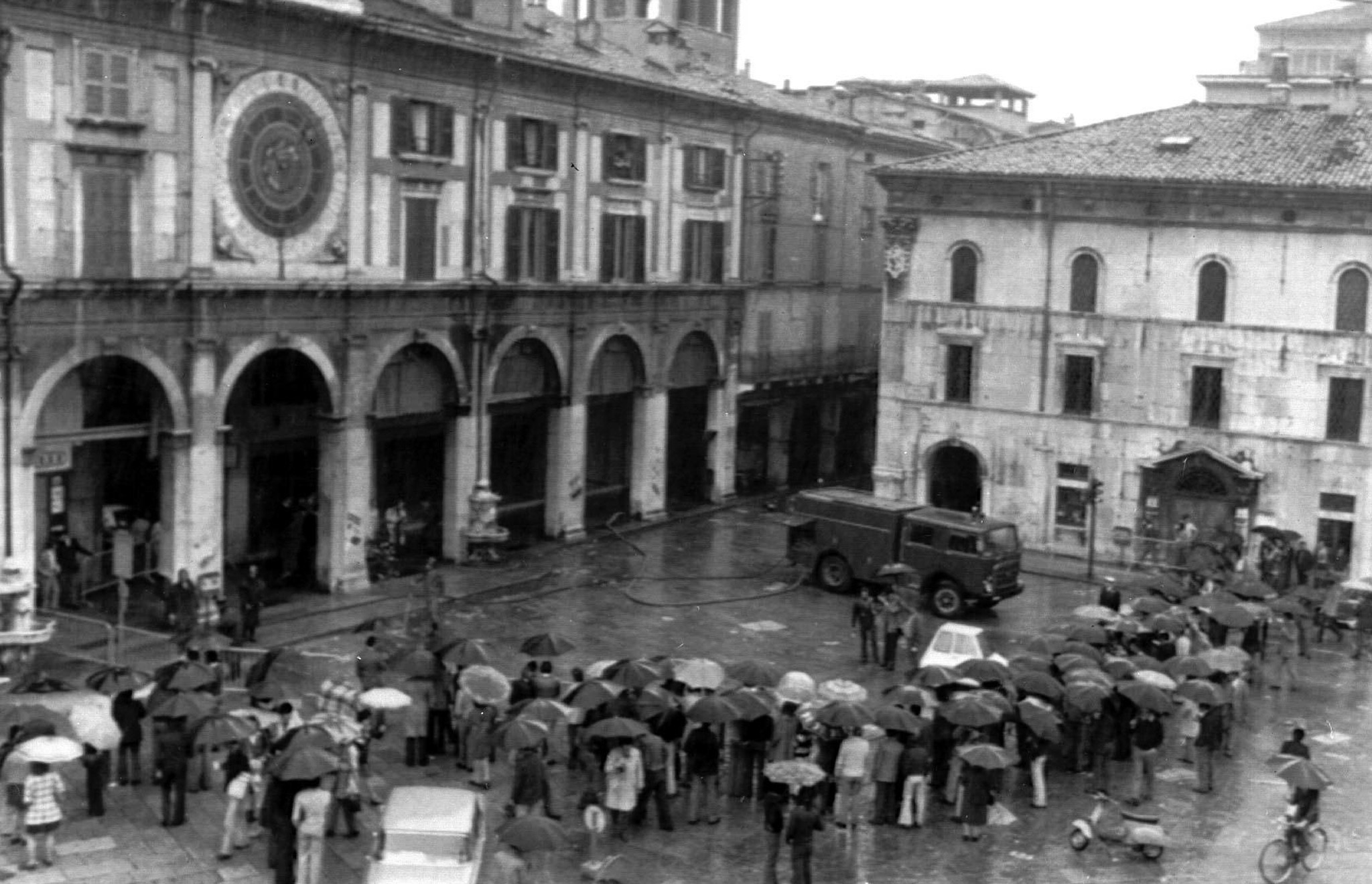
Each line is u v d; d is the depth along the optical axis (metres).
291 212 40.09
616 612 43.28
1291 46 87.38
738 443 66.50
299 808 22.91
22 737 24.72
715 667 29.69
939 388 56.12
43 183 33.78
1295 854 25.88
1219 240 51.28
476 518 47.72
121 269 35.66
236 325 38.84
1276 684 39.50
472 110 46.12
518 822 22.02
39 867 23.75
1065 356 53.94
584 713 28.45
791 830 23.77
